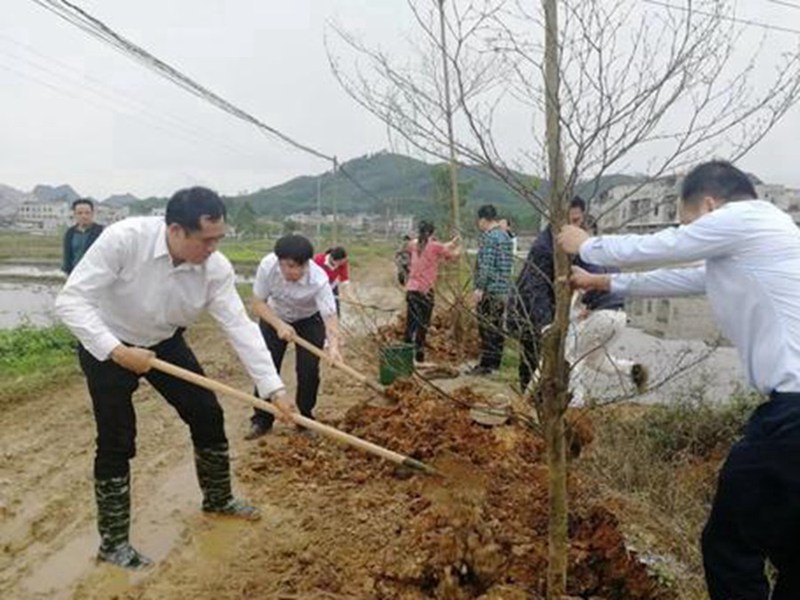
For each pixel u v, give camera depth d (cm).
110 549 425
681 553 427
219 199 395
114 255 393
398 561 393
